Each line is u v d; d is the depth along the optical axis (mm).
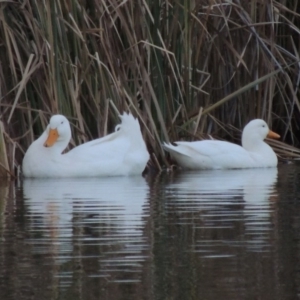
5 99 13711
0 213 9992
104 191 11859
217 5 14930
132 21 14234
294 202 10633
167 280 7074
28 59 13625
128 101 14531
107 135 14102
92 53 14195
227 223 9258
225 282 7023
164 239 8461
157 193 11602
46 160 13562
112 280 7109
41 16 13477
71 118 13922
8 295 6777
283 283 6988
